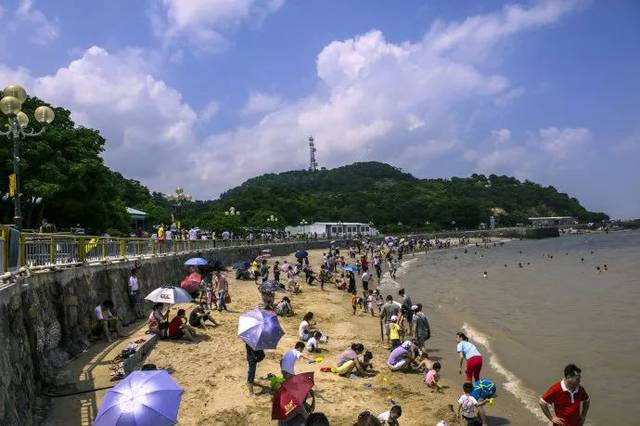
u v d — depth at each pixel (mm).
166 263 27750
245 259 51688
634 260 59844
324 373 14898
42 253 13148
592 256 69688
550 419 7785
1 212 33688
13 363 9430
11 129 13844
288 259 59656
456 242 116438
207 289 24125
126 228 41688
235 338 17531
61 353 12992
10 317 9766
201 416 11109
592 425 11727
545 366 16484
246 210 116188
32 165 31438
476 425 11281
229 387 12773
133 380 8109
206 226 73875
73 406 10492
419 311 17047
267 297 22516
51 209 34938
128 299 19531
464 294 34719
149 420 7488
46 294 12516
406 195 167750
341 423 11359
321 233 101812
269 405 11727
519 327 22656
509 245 111938
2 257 10203
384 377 14914
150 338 15750
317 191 199625
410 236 119250
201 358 14984
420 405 12734
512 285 39438
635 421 11875
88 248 16750
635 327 21547
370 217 143250
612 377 15039
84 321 15008
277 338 12336
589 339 19688
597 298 30672
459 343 13938
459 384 14672
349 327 21812
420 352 16016
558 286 37688
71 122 35375
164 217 69000
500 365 16781
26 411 9641
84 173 33500
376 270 48281
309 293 32125
